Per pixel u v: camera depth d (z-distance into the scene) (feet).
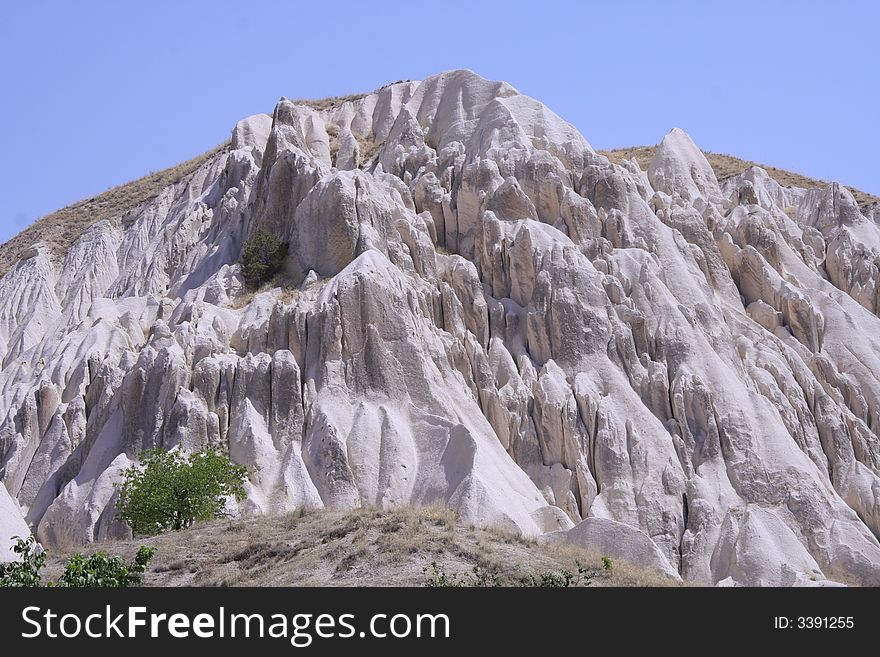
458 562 108.58
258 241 184.65
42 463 161.79
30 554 106.11
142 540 125.18
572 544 127.44
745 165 269.03
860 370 180.75
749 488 157.58
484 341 173.78
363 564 107.96
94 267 240.94
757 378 172.86
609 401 162.81
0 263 262.67
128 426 156.66
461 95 221.05
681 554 149.59
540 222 187.73
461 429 148.77
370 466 149.79
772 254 198.08
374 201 181.06
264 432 154.61
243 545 117.80
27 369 197.26
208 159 267.18
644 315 175.01
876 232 217.15
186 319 172.65
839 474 167.63
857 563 148.36
